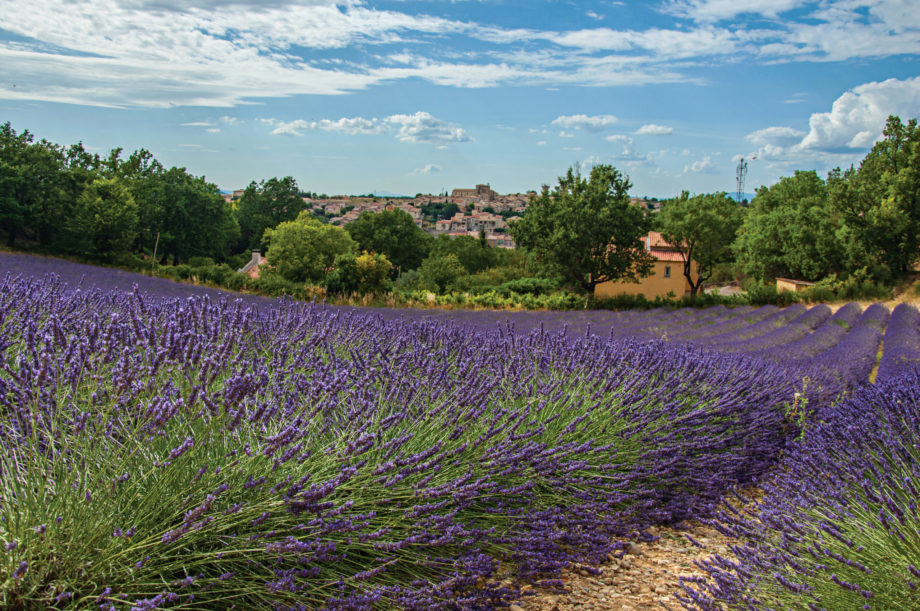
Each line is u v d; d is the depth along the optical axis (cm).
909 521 276
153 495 221
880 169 4397
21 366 237
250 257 9531
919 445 409
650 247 5812
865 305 3294
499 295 3519
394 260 9094
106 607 188
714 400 538
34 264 2517
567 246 4284
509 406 413
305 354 389
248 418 251
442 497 290
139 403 249
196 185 7238
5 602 184
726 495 479
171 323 260
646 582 325
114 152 6562
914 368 898
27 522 195
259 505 232
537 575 321
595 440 405
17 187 4341
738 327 2377
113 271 2850
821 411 643
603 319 2666
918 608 244
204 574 226
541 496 362
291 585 224
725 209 6531
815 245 4544
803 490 363
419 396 364
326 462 268
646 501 394
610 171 4484
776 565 294
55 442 230
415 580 262
